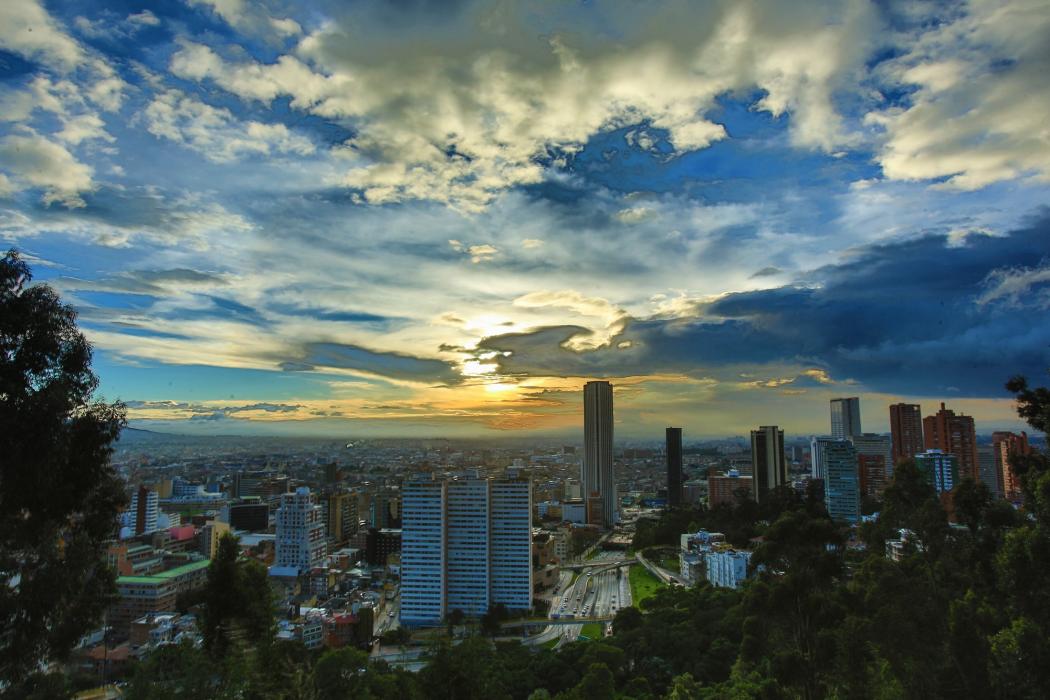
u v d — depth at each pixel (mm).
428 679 70250
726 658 117188
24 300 40312
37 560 43094
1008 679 41000
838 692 51844
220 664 61500
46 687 43094
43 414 38094
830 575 53781
